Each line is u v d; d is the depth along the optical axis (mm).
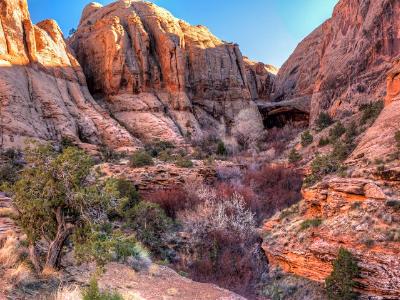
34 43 52219
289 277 17469
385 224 15234
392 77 29953
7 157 33875
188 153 49406
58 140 44344
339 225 16547
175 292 10180
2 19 49062
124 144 50406
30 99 46250
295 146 47750
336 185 18094
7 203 14859
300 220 19688
